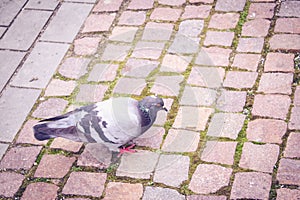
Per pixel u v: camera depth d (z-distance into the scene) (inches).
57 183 93.7
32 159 95.7
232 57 102.7
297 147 93.3
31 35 108.6
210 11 108.3
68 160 95.3
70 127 92.6
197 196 91.0
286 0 107.9
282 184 90.9
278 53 102.3
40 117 99.3
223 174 92.3
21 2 112.7
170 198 91.4
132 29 107.7
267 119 96.0
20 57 106.0
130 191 92.3
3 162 95.7
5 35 109.0
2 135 98.0
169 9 109.5
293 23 105.1
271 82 99.3
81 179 93.7
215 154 94.0
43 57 105.7
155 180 92.8
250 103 97.8
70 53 105.7
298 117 95.7
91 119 92.0
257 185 91.1
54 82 102.7
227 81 100.3
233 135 95.3
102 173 94.0
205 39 105.2
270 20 106.0
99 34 107.7
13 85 103.0
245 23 106.3
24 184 93.9
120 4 111.0
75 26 109.0
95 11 110.6
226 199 90.5
